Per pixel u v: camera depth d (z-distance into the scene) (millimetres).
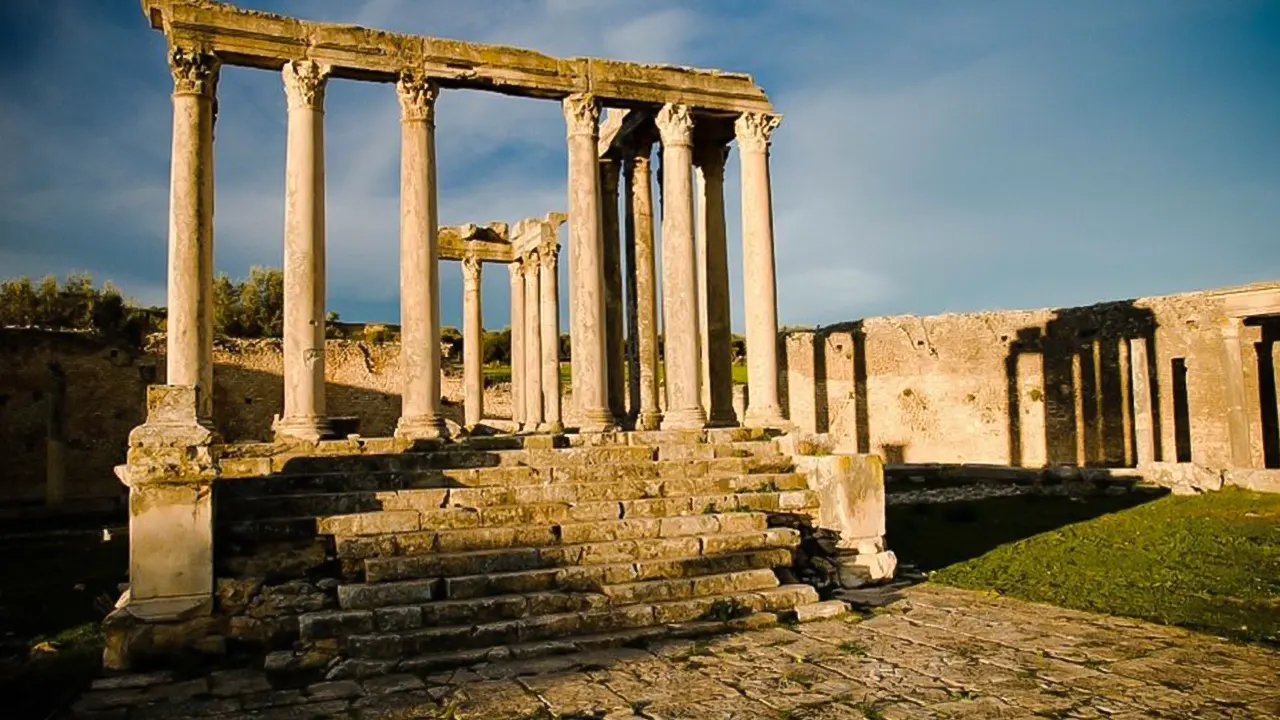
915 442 34750
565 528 12234
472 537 11703
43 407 27375
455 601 10375
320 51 15242
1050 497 23156
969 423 33688
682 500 13555
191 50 14344
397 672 9102
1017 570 14320
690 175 18016
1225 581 12875
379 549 11234
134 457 9844
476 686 8500
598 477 14188
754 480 14648
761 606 11281
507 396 39000
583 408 16875
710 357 20656
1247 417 28234
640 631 10312
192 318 13969
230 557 10734
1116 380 30766
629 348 21828
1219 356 28828
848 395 36438
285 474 12891
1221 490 22281
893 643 9867
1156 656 9117
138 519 9828
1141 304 30484
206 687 8836
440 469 13758
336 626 9773
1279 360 28312
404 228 15711
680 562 11812
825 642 9953
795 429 17875
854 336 36375
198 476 10000
